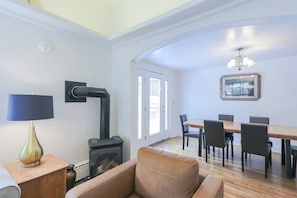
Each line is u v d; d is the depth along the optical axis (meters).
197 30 1.95
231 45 2.91
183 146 4.06
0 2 1.60
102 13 2.93
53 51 2.17
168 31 2.18
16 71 1.85
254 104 4.19
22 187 1.39
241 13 1.61
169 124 5.18
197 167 1.30
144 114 4.20
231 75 4.50
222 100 4.69
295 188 2.26
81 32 2.32
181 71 5.46
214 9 1.71
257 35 2.47
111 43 2.76
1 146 1.75
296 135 2.36
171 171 1.33
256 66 4.15
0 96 1.74
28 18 1.89
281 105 3.85
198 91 5.14
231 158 3.38
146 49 2.46
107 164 2.32
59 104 2.24
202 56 3.60
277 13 1.44
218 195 1.20
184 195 1.25
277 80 3.89
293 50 3.22
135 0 2.73
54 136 2.19
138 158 1.59
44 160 1.80
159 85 4.74
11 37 1.81
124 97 2.81
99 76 2.78
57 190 1.62
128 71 2.75
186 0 2.15
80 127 2.49
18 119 1.48
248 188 2.27
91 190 1.22
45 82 2.09
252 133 2.61
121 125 2.86
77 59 2.45
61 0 2.38
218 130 3.01
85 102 2.55
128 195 1.50
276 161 3.21
